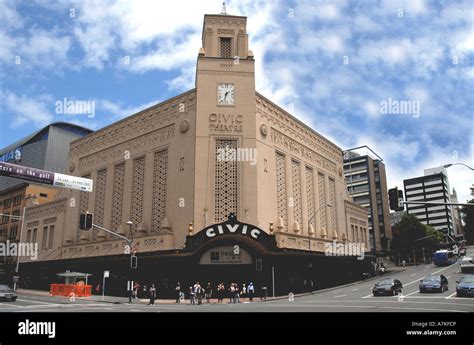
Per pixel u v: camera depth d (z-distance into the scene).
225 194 39.78
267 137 44.38
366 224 67.88
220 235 36.12
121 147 49.31
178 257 37.59
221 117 41.53
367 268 62.91
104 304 30.97
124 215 45.66
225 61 43.44
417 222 91.38
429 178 153.62
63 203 55.94
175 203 40.69
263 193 41.72
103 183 50.72
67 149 88.69
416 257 96.06
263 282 38.16
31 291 50.78
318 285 46.41
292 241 42.25
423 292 31.09
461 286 27.06
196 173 39.53
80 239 49.91
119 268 43.44
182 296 34.19
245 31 47.28
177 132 42.97
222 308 24.58
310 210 51.22
